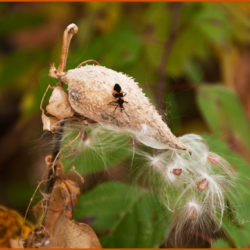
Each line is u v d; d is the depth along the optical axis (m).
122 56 0.69
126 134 0.54
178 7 0.80
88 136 0.55
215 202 0.55
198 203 0.54
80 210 0.58
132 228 0.57
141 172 0.58
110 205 0.58
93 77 0.52
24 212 0.58
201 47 0.80
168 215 0.57
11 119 1.03
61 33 0.95
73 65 0.56
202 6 0.80
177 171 0.53
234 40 0.90
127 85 0.52
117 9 0.89
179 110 0.68
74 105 0.52
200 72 0.87
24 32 1.10
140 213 0.57
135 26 0.87
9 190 0.86
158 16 0.80
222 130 0.68
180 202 0.55
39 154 0.55
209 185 0.54
